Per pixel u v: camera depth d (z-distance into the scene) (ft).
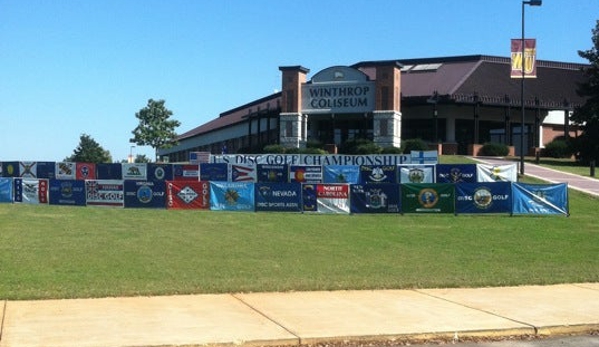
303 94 191.31
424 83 208.44
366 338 26.84
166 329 27.35
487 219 82.53
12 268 43.11
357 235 67.72
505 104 195.62
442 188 87.15
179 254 52.42
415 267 47.32
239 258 50.85
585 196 105.50
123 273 42.19
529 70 134.92
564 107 203.10
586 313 31.94
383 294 36.11
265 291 36.35
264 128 251.39
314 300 34.12
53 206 103.60
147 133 263.29
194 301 33.35
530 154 194.29
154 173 130.72
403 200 87.97
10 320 28.43
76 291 35.12
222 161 138.82
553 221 80.89
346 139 206.39
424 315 31.01
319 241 62.75
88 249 54.13
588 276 43.29
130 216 86.84
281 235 67.10
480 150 190.29
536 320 30.25
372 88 184.44
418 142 178.40
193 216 86.58
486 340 27.78
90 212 92.94
